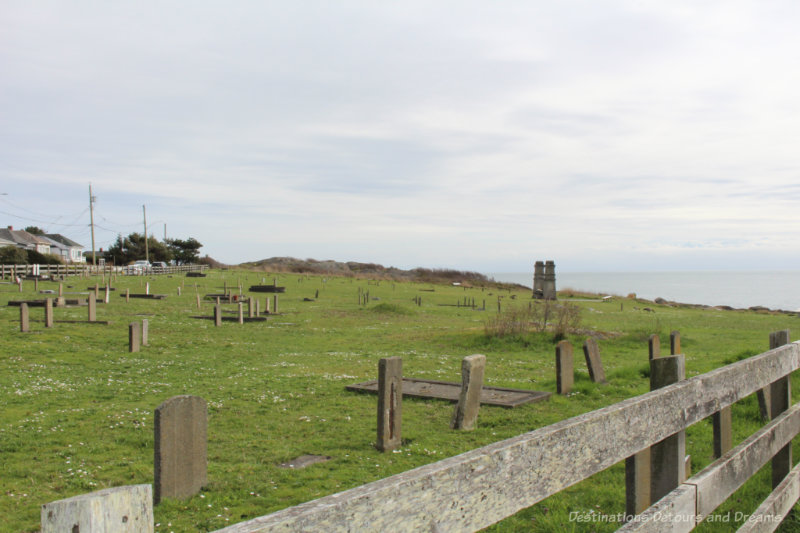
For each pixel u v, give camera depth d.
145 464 8.09
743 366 3.89
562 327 24.36
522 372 17.23
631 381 14.01
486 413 10.93
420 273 111.31
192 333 26.45
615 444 2.62
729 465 3.50
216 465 7.98
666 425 2.98
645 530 2.52
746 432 8.35
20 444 8.99
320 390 13.58
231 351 21.81
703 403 3.35
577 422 2.41
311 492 6.91
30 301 33.06
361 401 12.39
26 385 14.15
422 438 9.30
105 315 30.48
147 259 92.06
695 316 47.78
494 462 2.04
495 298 65.19
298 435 9.66
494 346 23.25
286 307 43.31
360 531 1.64
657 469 3.20
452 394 12.52
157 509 6.35
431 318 39.56
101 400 12.73
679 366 3.24
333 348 23.56
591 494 6.41
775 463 4.90
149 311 34.41
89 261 103.44
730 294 150.50
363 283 77.19
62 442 9.20
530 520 5.81
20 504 6.54
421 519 1.81
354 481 7.30
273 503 6.58
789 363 4.83
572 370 13.16
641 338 24.42
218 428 10.12
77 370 16.69
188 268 85.00
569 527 5.52
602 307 56.75
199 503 6.56
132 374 16.28
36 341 20.98
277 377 15.62
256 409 11.61
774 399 4.84
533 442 2.19
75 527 1.54
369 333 29.45
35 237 91.69
